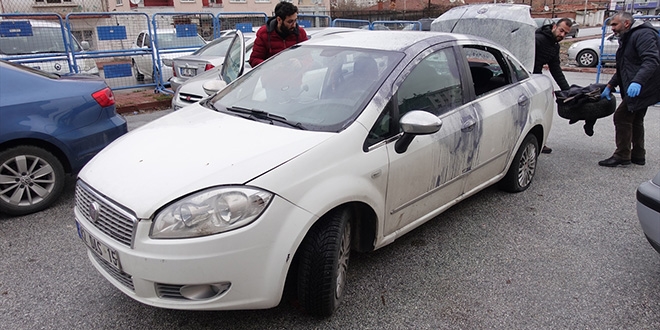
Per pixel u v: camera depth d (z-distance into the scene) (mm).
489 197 4621
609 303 2959
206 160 2506
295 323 2756
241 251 2293
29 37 9375
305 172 2500
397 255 3520
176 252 2230
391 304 2943
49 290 3082
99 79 4738
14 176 4098
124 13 9547
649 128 7406
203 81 6375
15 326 2727
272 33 5348
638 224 4051
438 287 3125
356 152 2750
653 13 35188
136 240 2270
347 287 3113
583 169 5473
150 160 2594
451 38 3766
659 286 3135
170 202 2273
